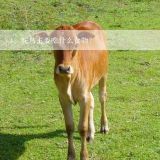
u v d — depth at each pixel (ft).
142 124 34.86
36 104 39.11
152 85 43.42
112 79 44.80
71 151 29.50
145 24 63.98
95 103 39.04
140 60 50.62
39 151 31.27
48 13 65.36
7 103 39.37
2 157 30.53
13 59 50.55
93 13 68.33
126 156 30.27
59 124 35.17
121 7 71.97
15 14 62.69
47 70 47.55
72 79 28.19
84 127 29.07
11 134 33.65
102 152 30.81
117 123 35.06
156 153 30.58
